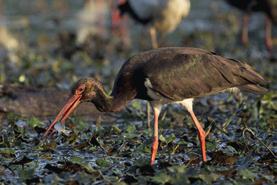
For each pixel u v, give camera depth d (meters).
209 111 14.84
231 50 24.02
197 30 26.89
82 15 28.70
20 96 15.37
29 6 31.27
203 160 10.93
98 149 11.80
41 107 15.11
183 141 12.02
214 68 11.09
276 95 15.17
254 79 11.27
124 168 10.65
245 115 13.77
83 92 11.21
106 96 11.31
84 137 12.67
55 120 11.20
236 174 10.06
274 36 26.75
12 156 11.39
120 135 12.60
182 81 11.06
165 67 11.07
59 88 16.67
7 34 25.53
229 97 15.34
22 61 21.52
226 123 12.91
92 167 10.59
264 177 9.90
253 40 25.98
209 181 9.55
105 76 19.50
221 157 10.73
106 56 23.31
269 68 19.98
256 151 11.38
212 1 32.28
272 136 12.21
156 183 9.60
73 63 21.95
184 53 11.22
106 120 14.60
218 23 28.38
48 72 19.77
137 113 14.60
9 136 12.66
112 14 27.03
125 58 22.83
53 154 11.59
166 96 11.13
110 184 9.80
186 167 10.43
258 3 24.42
